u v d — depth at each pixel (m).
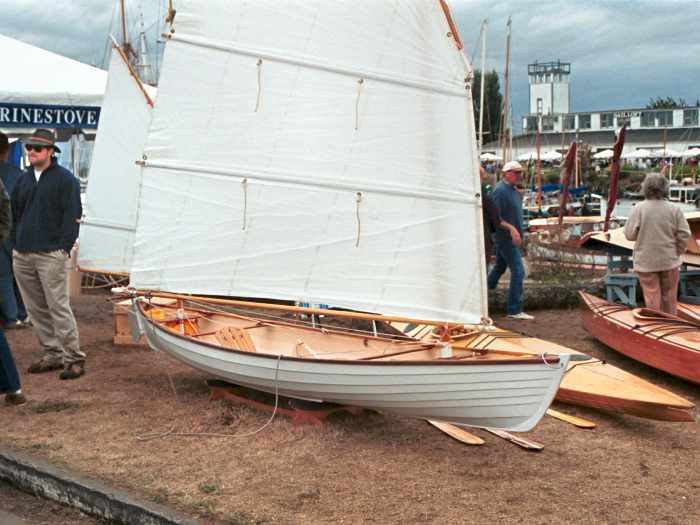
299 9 6.35
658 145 75.31
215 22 6.55
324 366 5.80
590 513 4.61
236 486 4.97
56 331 7.46
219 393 6.81
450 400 5.47
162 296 6.87
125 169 9.61
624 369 8.20
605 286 11.74
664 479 5.17
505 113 26.56
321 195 6.42
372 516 4.55
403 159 6.18
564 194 15.85
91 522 4.79
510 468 5.33
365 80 6.22
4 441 5.80
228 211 6.64
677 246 8.64
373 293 6.34
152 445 5.71
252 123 6.54
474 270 6.08
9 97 10.18
